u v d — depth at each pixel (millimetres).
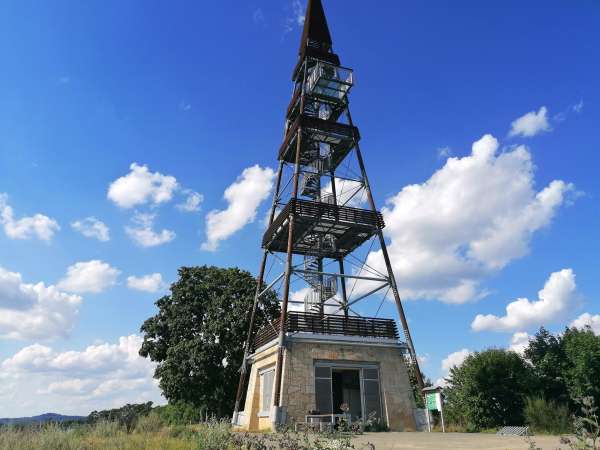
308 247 33562
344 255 34938
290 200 29109
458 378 31375
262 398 29484
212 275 44531
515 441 16375
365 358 27453
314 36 37500
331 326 27766
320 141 33438
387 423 26156
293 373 25672
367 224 30203
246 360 32406
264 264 33938
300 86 37312
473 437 19125
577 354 27766
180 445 13312
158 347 42062
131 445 13039
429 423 26531
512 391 28422
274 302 43562
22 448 11641
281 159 35281
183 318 41906
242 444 13367
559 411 24812
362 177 32344
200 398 39812
